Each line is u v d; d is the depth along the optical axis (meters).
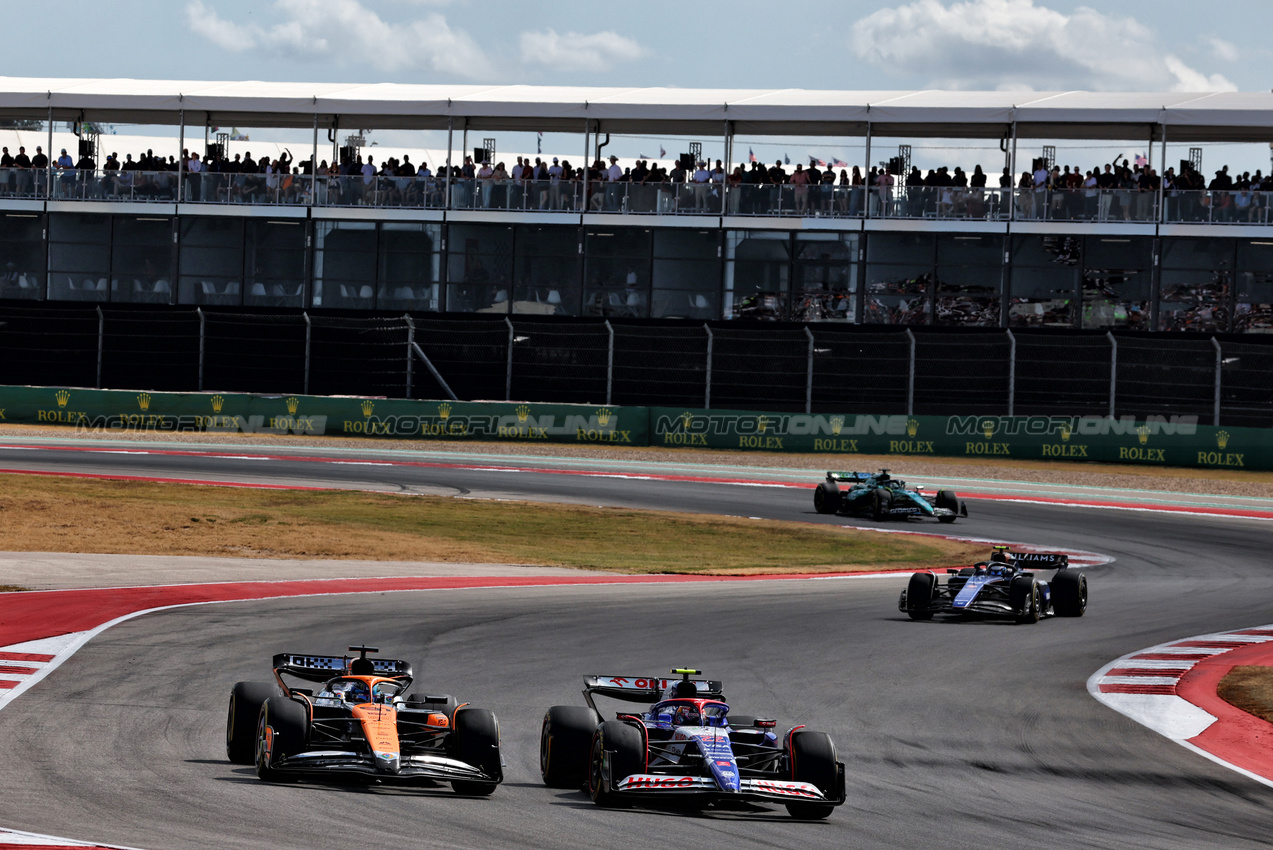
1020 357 122.38
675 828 25.12
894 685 42.34
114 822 22.95
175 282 136.75
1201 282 127.19
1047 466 118.69
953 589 58.69
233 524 81.31
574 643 47.25
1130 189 127.12
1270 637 53.72
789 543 84.75
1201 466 118.31
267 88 140.75
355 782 27.61
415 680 39.59
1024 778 31.20
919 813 27.33
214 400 128.38
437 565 70.19
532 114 133.75
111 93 136.62
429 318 134.88
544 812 25.94
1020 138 137.38
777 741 30.23
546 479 108.62
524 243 136.12
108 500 86.75
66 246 139.00
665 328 128.38
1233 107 126.44
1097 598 64.88
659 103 133.25
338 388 132.00
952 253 130.62
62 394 129.12
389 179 135.62
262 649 43.25
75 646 42.09
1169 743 35.88
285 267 137.25
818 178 132.50
